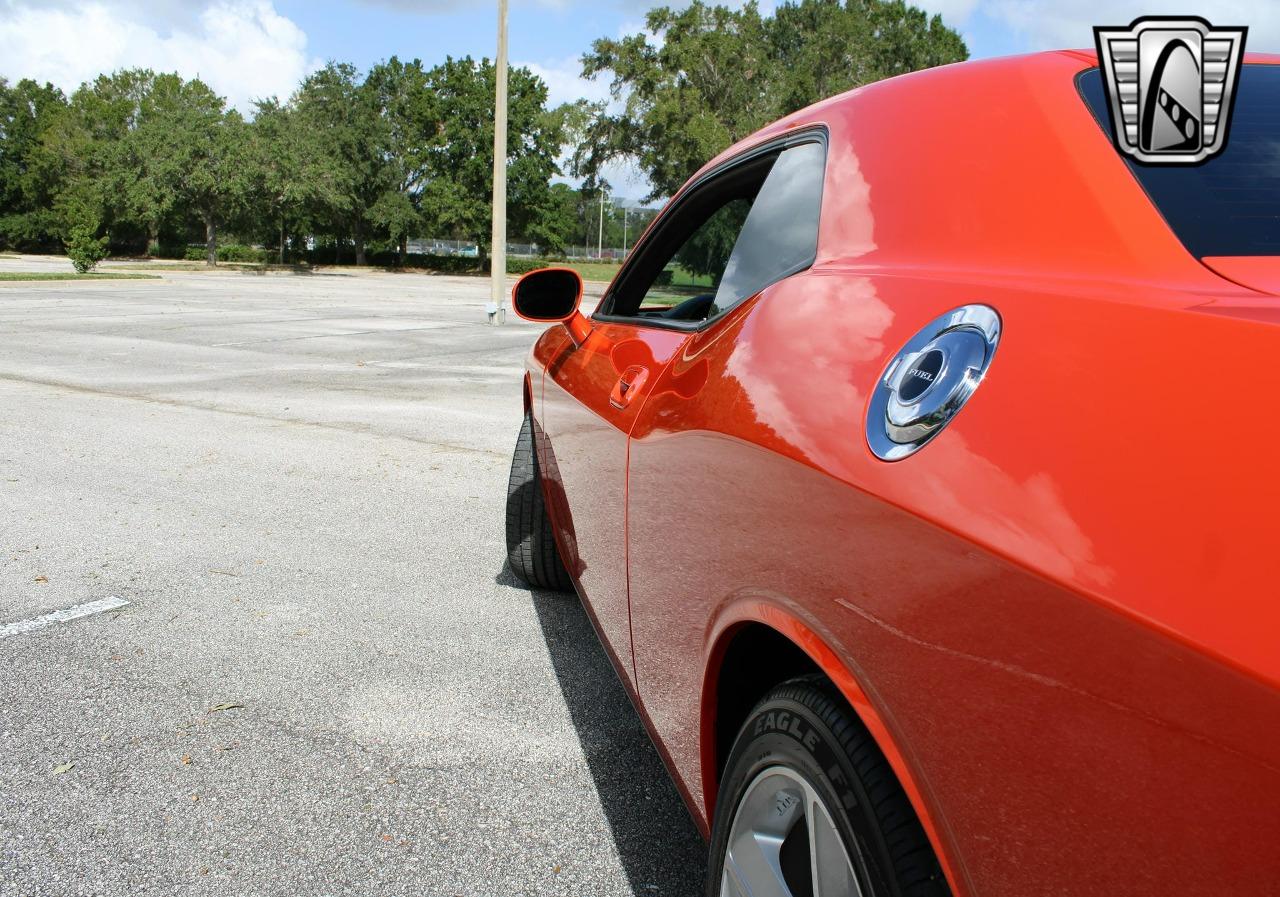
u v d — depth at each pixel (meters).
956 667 1.02
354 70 69.12
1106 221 1.25
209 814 2.43
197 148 57.12
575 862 2.27
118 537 4.72
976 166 1.49
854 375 1.32
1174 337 0.93
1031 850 0.93
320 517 5.15
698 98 38.25
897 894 1.12
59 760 2.68
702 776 1.73
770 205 2.05
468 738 2.86
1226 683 0.73
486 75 66.75
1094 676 0.85
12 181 75.31
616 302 3.07
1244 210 1.24
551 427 3.23
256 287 35.00
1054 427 0.97
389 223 67.88
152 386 9.59
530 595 4.07
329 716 2.97
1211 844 0.75
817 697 1.31
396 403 8.93
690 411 1.81
